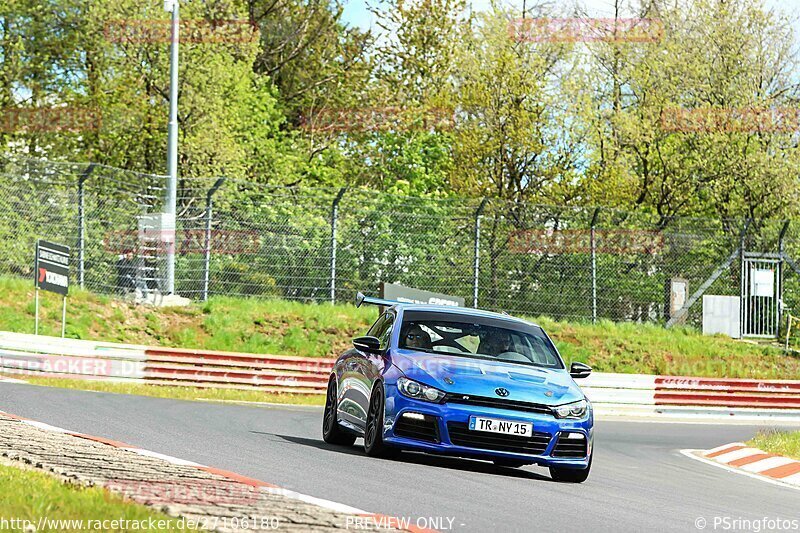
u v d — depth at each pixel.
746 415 63.12
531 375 25.55
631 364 71.31
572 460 24.64
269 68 119.00
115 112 85.19
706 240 81.25
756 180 91.12
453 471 24.08
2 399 33.19
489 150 92.50
